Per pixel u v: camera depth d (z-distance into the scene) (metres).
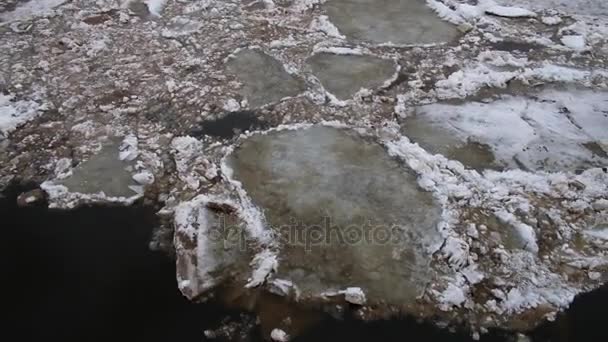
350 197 4.44
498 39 6.66
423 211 4.31
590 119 5.40
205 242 4.02
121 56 6.20
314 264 3.91
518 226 4.18
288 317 3.61
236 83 5.75
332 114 5.38
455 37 6.71
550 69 6.06
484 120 5.34
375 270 3.88
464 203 4.38
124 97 5.53
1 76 5.80
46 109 5.39
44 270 3.92
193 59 6.14
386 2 7.53
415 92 5.70
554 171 4.77
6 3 7.25
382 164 4.78
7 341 3.47
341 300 3.70
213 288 3.77
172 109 5.41
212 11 7.10
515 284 3.79
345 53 6.31
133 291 3.79
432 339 3.50
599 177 4.64
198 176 4.61
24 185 4.60
